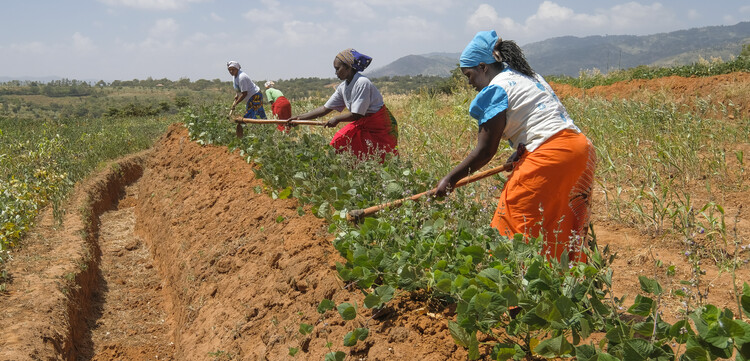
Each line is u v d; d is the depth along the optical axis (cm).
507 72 375
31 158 1153
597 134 904
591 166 363
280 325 405
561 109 367
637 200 657
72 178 1130
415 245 373
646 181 740
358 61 671
